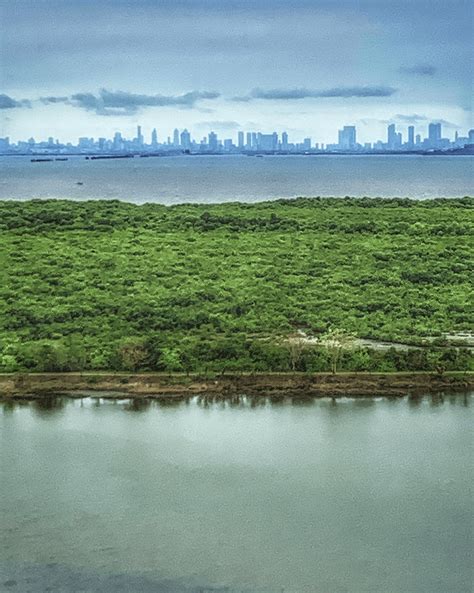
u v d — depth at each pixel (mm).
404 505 38469
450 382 53500
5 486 40188
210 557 34625
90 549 35156
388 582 33031
